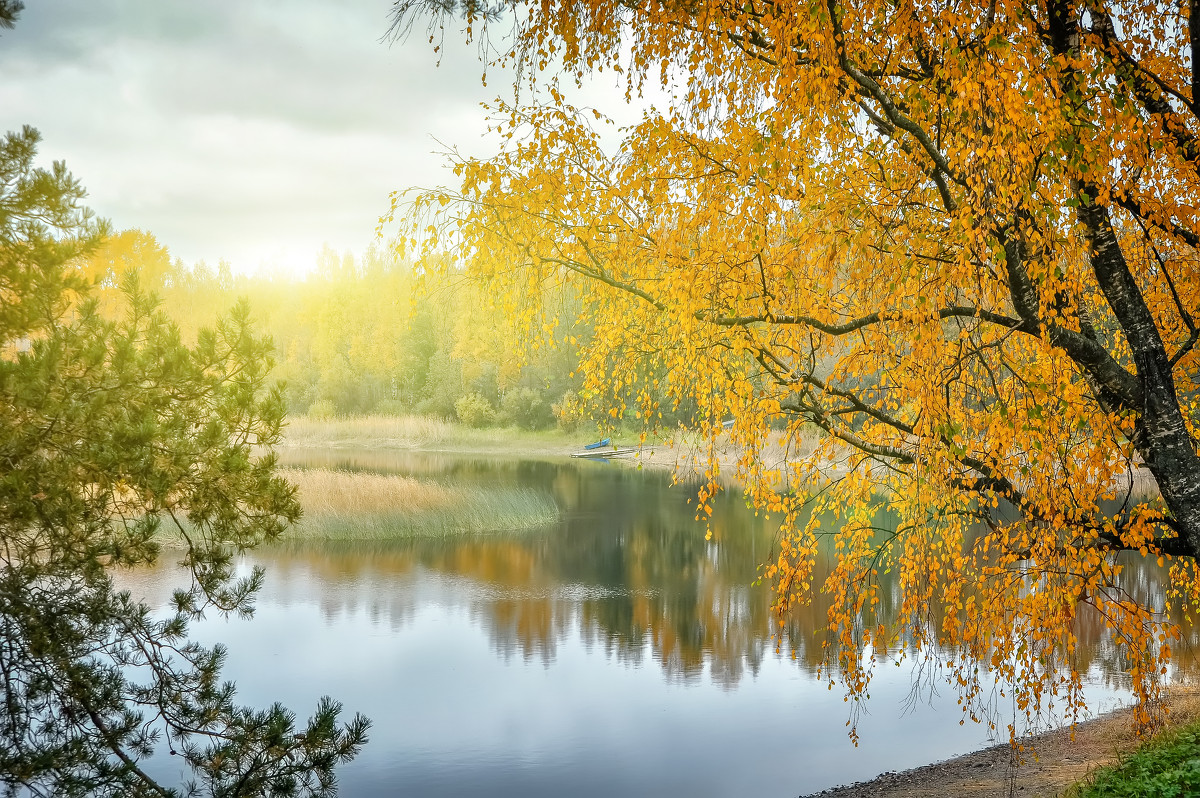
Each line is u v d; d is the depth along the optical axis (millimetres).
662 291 5992
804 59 4695
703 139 5586
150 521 5672
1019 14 4441
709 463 6168
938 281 4652
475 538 25562
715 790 9555
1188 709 9711
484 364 69500
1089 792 7230
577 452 58094
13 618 5355
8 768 4824
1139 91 5004
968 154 4176
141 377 5430
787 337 5844
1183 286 5754
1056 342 4664
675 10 5102
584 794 9406
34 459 5074
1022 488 5371
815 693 12719
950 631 5840
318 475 28594
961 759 10078
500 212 6277
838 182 5359
